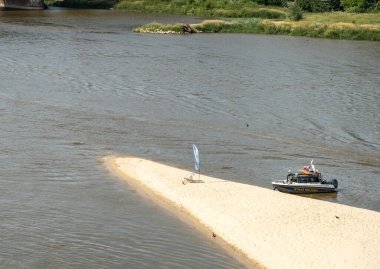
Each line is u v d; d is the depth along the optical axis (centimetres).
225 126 5444
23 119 5366
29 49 8944
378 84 7338
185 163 4450
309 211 3491
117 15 14425
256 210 3506
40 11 14850
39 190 3794
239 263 2953
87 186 3900
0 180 3922
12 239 3108
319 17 13925
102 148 4691
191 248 3092
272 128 5431
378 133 5366
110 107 5925
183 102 6225
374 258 2956
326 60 8956
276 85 7144
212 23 12231
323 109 6112
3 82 6756
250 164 4472
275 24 12331
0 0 15175
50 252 2994
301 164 4503
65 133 5022
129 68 7838
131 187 3906
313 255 2991
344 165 4522
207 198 3703
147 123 5434
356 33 11788
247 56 9106
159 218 3438
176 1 15650
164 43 10162
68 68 7681
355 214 3462
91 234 3216
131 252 3039
